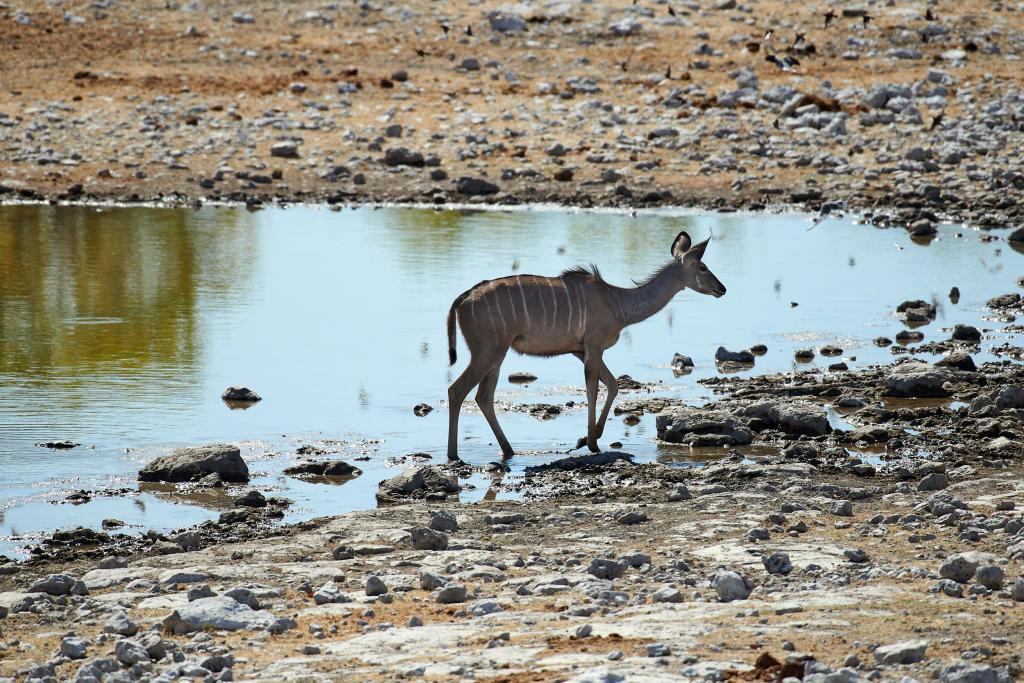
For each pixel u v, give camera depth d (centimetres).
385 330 5838
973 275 7069
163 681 2042
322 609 2538
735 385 4941
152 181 9981
